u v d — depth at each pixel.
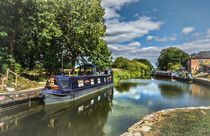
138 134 4.89
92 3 17.70
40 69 18.11
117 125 6.50
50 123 6.75
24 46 16.31
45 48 17.70
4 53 12.33
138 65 65.75
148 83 25.27
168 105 10.12
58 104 9.97
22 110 8.49
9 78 12.50
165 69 76.00
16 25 13.92
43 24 14.62
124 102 11.11
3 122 6.78
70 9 16.38
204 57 51.72
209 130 5.15
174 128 5.35
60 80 10.41
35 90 10.91
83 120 7.15
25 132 5.76
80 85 12.59
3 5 11.09
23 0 11.76
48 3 15.10
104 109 9.14
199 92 15.88
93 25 17.31
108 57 30.56
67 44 18.59
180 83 25.45
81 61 23.34
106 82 18.62
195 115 6.92
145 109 9.14
